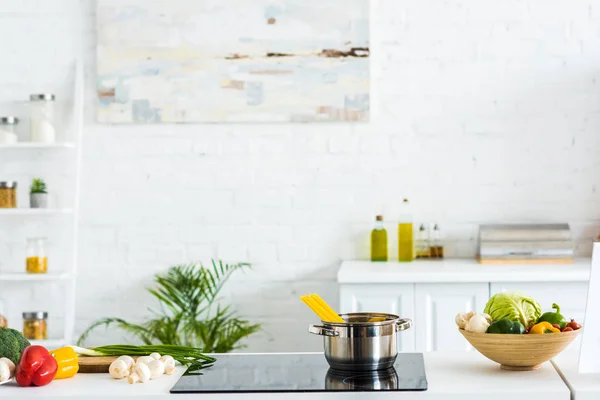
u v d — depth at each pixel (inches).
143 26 163.0
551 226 151.7
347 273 138.3
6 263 167.2
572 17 159.2
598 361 76.6
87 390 74.4
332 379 77.0
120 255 165.3
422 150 161.5
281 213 163.5
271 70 161.6
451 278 136.9
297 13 160.9
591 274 76.7
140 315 165.3
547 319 80.9
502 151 160.4
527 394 71.3
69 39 165.8
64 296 165.8
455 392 71.5
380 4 161.9
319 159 162.9
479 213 160.7
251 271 163.9
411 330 138.2
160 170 164.6
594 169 159.2
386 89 161.9
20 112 166.6
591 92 159.0
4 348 79.9
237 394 72.5
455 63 160.9
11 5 166.1
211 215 164.4
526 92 159.9
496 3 160.2
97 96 164.6
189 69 162.9
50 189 166.1
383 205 161.9
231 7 161.8
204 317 164.1
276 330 163.5
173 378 79.4
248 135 163.5
